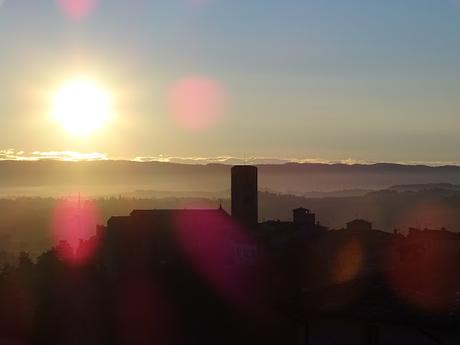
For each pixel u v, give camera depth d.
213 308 52.06
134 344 53.47
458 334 19.03
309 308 21.55
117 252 87.00
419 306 20.06
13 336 65.88
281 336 37.09
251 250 65.56
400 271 23.98
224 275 59.84
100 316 60.31
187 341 48.78
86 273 79.25
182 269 64.06
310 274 59.06
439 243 40.91
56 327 61.53
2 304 72.31
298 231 77.88
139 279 63.47
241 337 44.12
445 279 22.34
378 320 19.89
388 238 66.56
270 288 54.38
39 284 78.62
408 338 19.66
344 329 20.75
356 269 46.81
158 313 55.22
